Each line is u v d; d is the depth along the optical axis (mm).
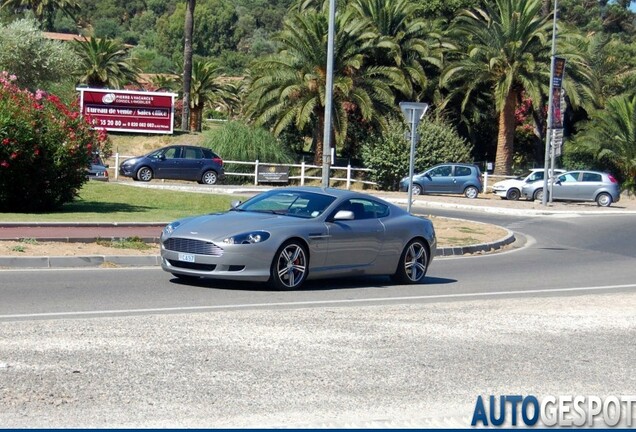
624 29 97125
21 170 24672
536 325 12375
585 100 58656
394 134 54656
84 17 161125
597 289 17672
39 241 19219
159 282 15773
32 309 12430
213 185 47688
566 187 48625
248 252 14891
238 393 8500
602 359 10555
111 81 68938
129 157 51719
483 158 69000
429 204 43375
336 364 9727
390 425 7844
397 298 15094
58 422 7492
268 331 11164
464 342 11094
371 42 56750
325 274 15906
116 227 22422
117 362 9336
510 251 26172
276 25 168000
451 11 68500
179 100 83375
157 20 160375
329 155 30625
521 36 55781
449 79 58906
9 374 8719
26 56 59062
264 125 58156
